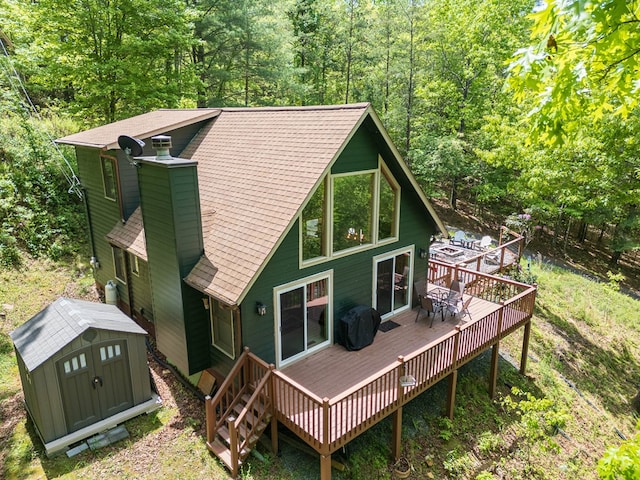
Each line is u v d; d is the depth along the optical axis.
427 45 26.56
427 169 25.59
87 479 7.80
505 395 12.03
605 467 4.53
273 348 9.45
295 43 31.84
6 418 9.27
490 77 24.55
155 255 9.84
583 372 14.61
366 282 11.36
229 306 8.09
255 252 8.50
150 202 9.50
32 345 8.66
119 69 17.98
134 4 17.55
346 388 9.07
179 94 21.09
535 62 3.90
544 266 23.03
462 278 14.72
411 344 10.90
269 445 8.88
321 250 10.12
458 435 10.24
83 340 8.45
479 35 24.83
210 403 8.37
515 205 31.92
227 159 11.67
